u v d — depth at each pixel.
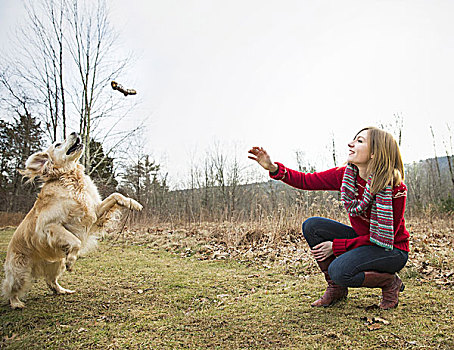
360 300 2.71
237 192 19.12
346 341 1.95
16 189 20.70
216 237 7.30
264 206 8.62
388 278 2.34
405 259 2.29
